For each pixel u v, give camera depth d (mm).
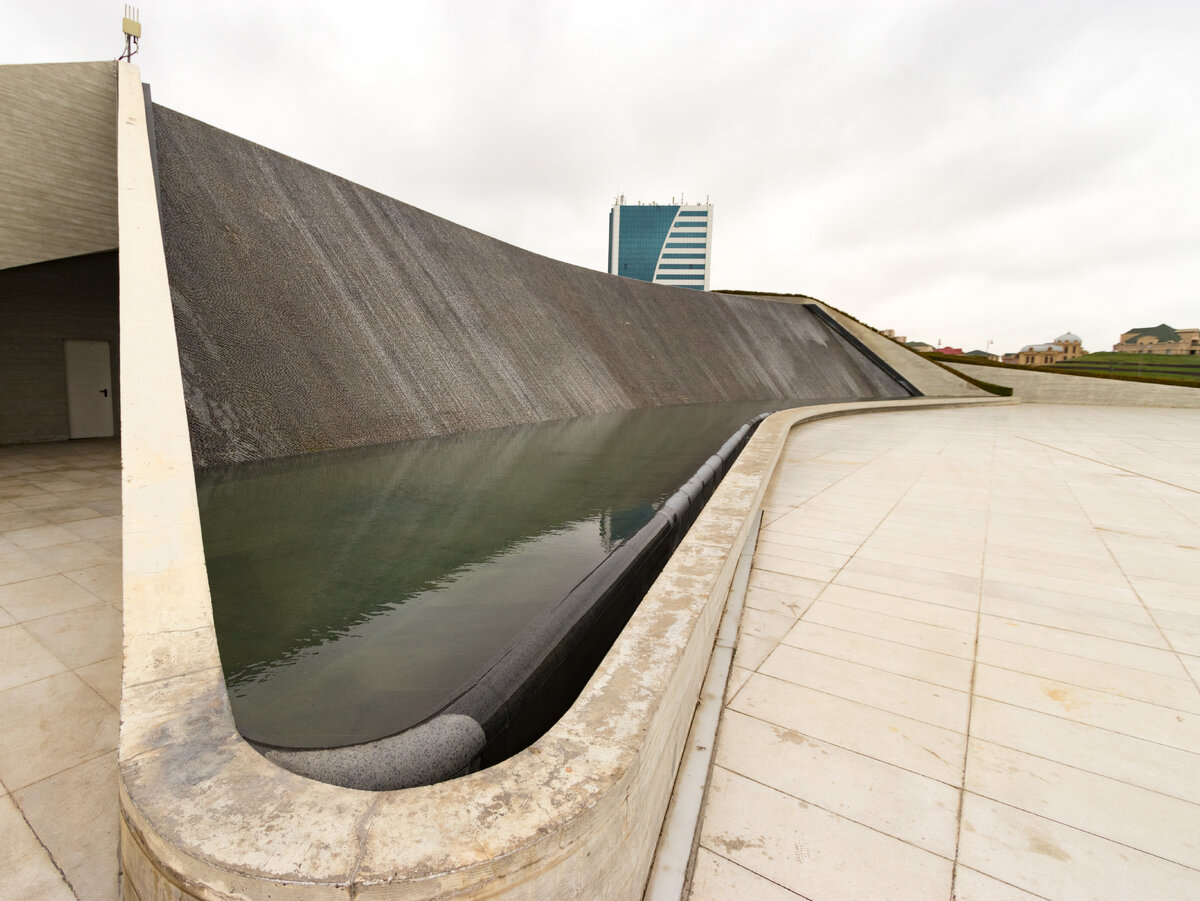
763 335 26125
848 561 4410
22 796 1897
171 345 3891
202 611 2004
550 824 1163
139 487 2787
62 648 2768
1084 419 16891
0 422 7875
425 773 1824
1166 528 5270
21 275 7859
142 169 5453
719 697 2645
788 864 1820
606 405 15461
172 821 1135
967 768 2236
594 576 3576
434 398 10375
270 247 8953
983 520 5508
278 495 6137
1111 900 1700
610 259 118250
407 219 12852
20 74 6375
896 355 29219
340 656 3303
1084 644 3162
